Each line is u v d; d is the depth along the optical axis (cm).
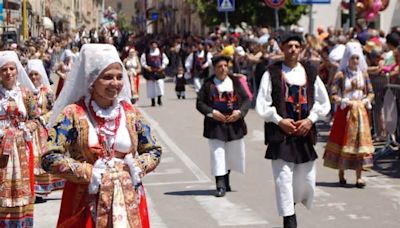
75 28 7069
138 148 581
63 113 559
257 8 3559
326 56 1883
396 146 1450
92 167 552
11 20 3006
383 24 3728
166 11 8075
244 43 2822
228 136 1104
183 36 5244
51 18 5472
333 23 4066
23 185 857
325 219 960
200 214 993
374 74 1502
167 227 922
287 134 846
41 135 1027
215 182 1214
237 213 997
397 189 1152
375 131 1512
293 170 860
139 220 556
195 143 1669
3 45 1623
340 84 1176
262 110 851
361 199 1082
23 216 861
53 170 549
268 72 862
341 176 1185
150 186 1192
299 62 874
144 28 10369
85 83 559
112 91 556
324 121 1994
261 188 1164
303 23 4081
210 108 1101
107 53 554
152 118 2184
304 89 856
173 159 1454
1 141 855
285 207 847
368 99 1170
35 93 895
